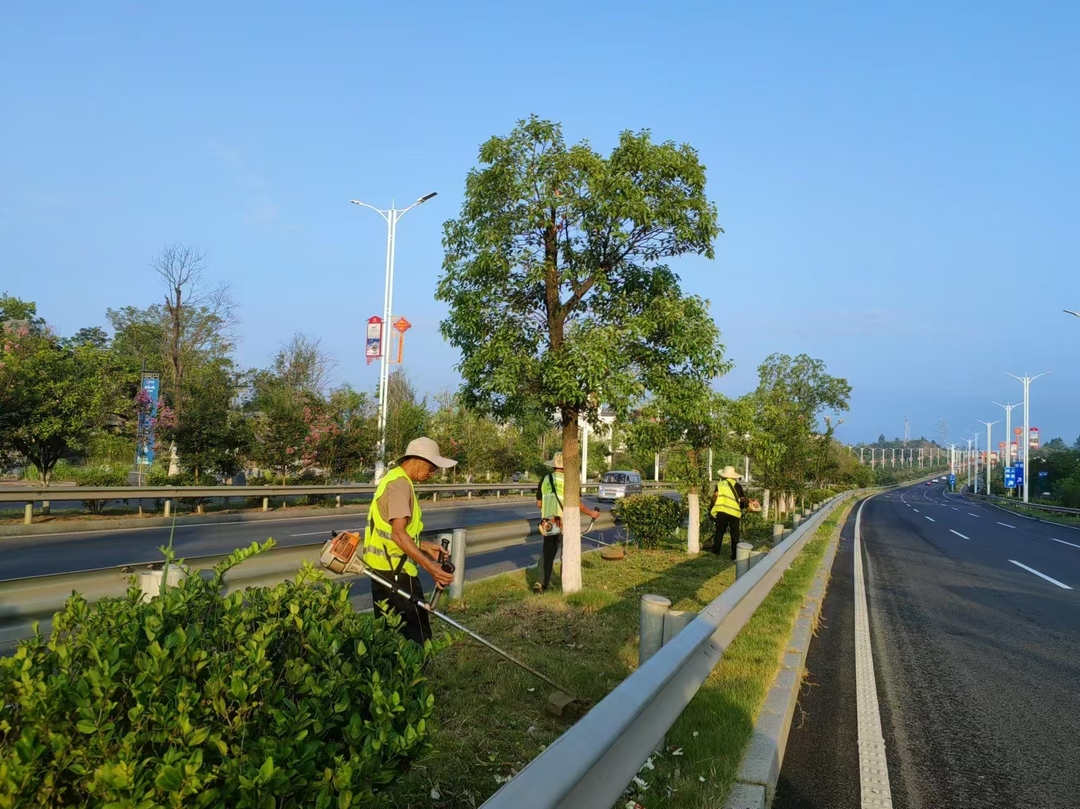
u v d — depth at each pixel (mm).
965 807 3840
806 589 9117
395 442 25812
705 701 4574
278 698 2326
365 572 4285
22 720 2158
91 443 18531
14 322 22359
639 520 13375
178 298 22344
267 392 24312
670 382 8102
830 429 27734
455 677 4992
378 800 2416
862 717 5168
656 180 7586
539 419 8859
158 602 2803
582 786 2154
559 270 7945
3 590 3648
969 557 16375
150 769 1998
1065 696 5836
